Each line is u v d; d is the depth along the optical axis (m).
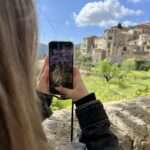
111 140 0.93
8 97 0.45
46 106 0.93
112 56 20.58
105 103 2.89
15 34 0.49
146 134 2.45
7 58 0.46
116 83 9.21
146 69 15.25
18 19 0.50
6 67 0.46
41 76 0.99
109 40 31.72
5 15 0.48
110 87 8.02
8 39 0.47
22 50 0.50
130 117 2.57
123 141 2.26
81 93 0.99
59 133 1.93
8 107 0.44
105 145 0.92
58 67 1.00
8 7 0.49
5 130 0.44
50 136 1.81
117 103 2.88
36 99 0.52
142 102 2.92
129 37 33.25
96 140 0.93
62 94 0.98
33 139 0.47
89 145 0.93
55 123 2.06
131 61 15.30
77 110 0.94
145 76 12.39
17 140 0.45
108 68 11.19
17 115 0.45
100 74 10.47
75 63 1.01
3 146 0.44
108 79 9.93
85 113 0.93
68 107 2.45
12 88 0.46
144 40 31.98
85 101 0.98
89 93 0.99
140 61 16.09
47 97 0.99
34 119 0.49
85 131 0.93
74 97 0.99
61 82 0.98
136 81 10.29
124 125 2.44
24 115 0.46
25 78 0.50
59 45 1.00
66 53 1.00
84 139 0.93
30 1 0.53
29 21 0.52
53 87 0.98
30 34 0.52
